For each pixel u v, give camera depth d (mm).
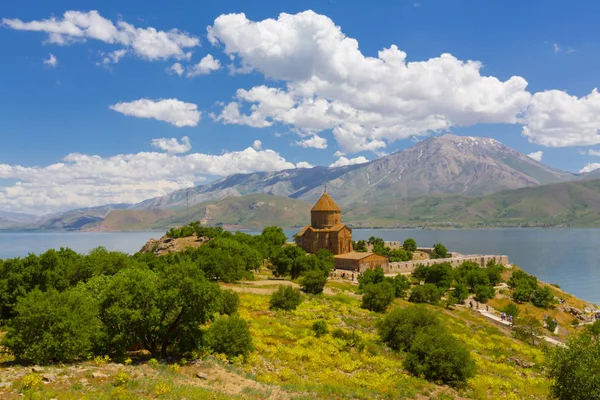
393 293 73750
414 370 40719
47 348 27469
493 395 36906
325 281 81062
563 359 31656
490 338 63750
